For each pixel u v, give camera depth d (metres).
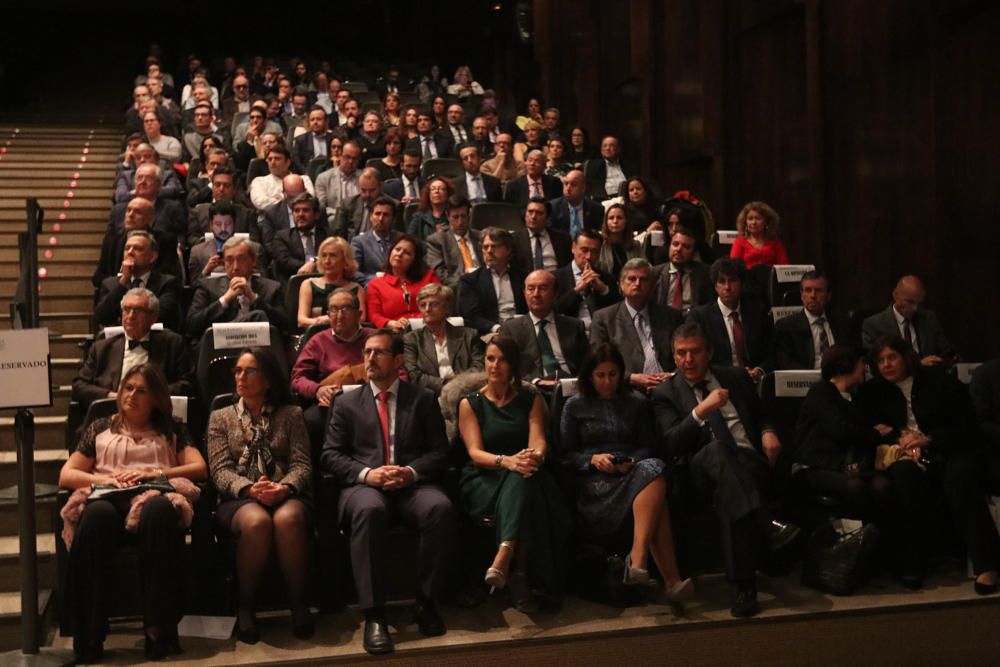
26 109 13.81
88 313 6.07
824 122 7.10
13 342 3.18
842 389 4.33
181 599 3.45
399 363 4.02
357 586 3.48
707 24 8.87
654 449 4.09
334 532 3.76
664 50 10.01
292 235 6.32
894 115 6.48
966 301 6.01
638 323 4.95
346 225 6.79
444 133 9.85
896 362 4.28
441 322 4.72
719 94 8.71
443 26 17.03
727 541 3.74
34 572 3.30
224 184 7.04
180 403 3.90
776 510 4.25
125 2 16.44
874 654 3.71
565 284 5.73
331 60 15.66
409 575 3.82
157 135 8.95
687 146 9.43
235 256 5.09
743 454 4.12
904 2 6.37
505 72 15.48
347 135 9.82
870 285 6.73
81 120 12.14
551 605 3.80
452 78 17.08
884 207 6.59
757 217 6.29
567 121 12.76
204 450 4.23
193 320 5.01
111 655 3.38
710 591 3.94
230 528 3.59
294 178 6.86
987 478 4.12
